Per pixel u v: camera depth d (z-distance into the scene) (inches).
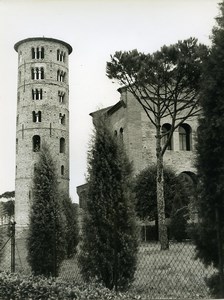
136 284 534.3
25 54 3250.5
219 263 362.6
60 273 674.8
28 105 3164.4
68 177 3181.6
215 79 386.3
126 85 1294.3
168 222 1316.4
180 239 1262.3
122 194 474.9
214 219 381.1
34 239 658.8
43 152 713.0
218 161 380.2
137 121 1955.0
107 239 463.8
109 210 466.9
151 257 738.8
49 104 3176.7
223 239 374.9
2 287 502.3
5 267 836.0
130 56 1218.6
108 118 505.7
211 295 398.3
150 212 1542.8
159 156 1252.5
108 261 458.3
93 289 406.6
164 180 1562.5
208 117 387.9
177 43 1192.8
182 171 1967.3
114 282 447.5
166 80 1227.2
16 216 3026.6
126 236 466.3
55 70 3255.4
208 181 383.9
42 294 437.4
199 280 540.4
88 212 477.1
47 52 3248.0
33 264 651.5
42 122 3134.8
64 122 3255.4
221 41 389.7
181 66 1163.9
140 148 1934.1
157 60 1200.2
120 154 489.7
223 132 372.2
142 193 1547.7
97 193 476.4
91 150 493.4
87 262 472.4
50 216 668.1
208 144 385.7
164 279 561.6
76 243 1014.4
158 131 1263.5
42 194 680.4
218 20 408.8
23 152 3105.3
